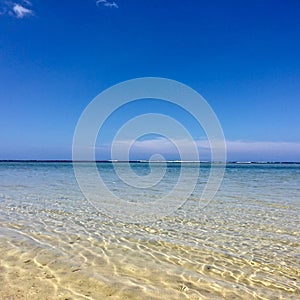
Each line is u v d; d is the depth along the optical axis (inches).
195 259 275.4
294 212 506.6
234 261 273.1
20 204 558.9
